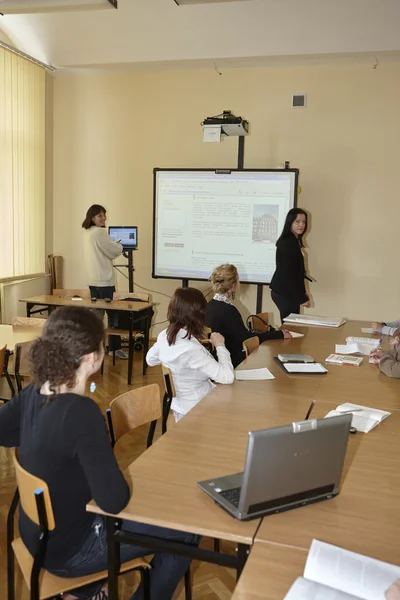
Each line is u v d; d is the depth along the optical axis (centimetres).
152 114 630
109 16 538
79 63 593
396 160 570
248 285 624
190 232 601
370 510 138
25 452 143
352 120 575
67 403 138
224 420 200
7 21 562
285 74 587
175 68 611
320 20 501
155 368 533
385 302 589
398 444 184
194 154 625
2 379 343
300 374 274
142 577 155
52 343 141
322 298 604
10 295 583
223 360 249
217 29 528
